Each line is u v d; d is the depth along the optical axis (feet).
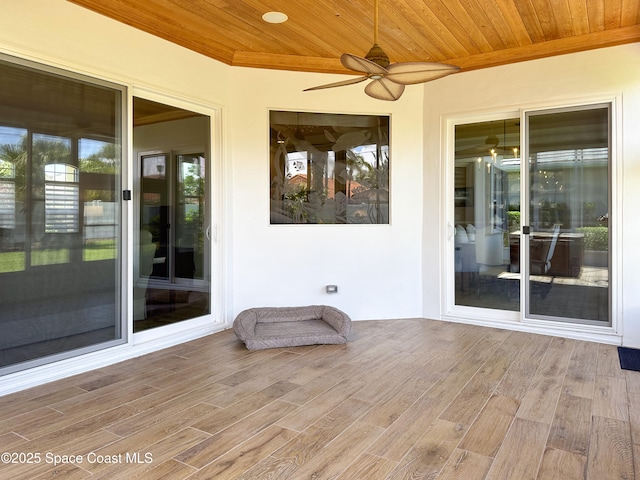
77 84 11.09
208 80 14.61
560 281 14.62
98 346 11.64
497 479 6.60
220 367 11.53
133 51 12.29
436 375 10.93
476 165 16.20
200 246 14.92
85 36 11.13
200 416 8.70
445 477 6.66
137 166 12.78
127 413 8.83
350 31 13.48
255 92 15.64
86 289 11.39
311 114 16.22
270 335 13.34
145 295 13.12
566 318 14.52
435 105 16.52
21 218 10.09
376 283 16.79
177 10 12.07
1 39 9.53
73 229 11.09
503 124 15.64
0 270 9.74
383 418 8.61
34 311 10.35
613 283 13.66
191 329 14.28
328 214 16.48
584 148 14.15
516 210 15.49
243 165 15.60
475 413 8.82
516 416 8.67
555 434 7.95
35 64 10.19
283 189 16.06
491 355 12.50
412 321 16.53
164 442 7.69
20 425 8.31
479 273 16.26
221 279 15.34
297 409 9.01
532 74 14.73
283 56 15.55
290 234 16.06
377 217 16.85
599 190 13.98
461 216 16.52
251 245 15.75
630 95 13.37
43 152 10.44
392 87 10.21
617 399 9.45
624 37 13.29
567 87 14.19
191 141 14.46
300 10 12.09
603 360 12.08
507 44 14.51
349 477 6.64
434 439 7.79
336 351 12.87
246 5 11.80
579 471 6.79
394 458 7.18
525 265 15.11
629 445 7.55
